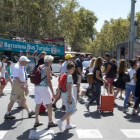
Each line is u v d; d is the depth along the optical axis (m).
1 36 25.02
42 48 27.64
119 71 9.62
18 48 24.66
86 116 8.03
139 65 9.05
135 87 8.31
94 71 8.69
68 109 6.26
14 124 7.00
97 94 8.73
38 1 35.88
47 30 39.19
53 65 29.58
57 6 38.62
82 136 6.00
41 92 6.55
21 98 7.62
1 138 5.86
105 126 6.90
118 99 11.37
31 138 5.84
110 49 73.19
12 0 33.81
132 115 8.20
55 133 6.21
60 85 6.20
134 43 18.09
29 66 24.70
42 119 7.52
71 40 61.31
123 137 5.98
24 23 36.56
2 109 8.95
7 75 12.66
